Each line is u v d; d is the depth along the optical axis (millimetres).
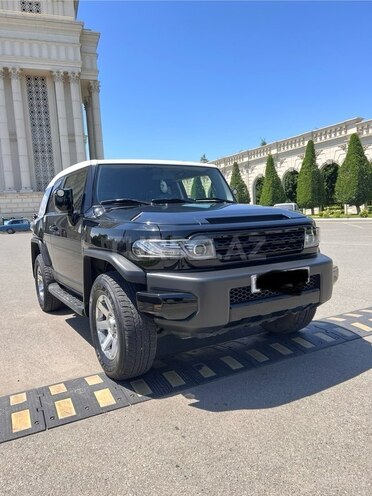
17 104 38125
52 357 4035
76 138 40156
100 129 43469
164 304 2838
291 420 2709
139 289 3184
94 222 3684
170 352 4008
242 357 3797
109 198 4016
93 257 3557
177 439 2543
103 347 3506
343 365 3535
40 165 40312
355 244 12477
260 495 2033
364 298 5754
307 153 27406
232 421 2725
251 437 2535
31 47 38094
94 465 2322
